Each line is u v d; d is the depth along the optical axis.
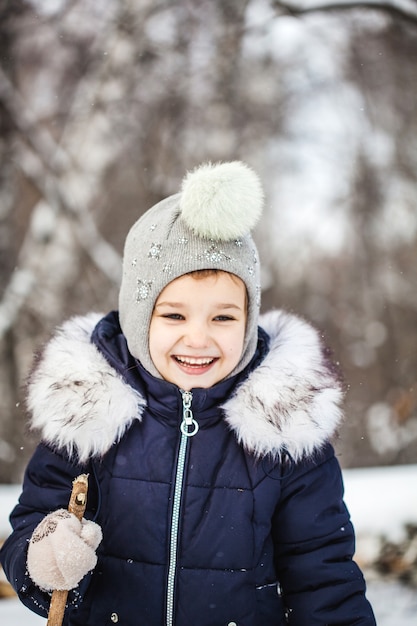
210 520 1.97
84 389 2.01
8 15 6.78
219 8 7.45
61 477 2.03
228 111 7.91
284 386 2.05
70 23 7.29
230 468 2.02
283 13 7.51
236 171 2.02
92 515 2.02
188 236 2.05
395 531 3.78
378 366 9.88
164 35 7.52
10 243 7.69
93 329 2.28
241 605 1.93
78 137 8.27
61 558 1.72
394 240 9.30
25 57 7.32
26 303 7.60
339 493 2.12
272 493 2.02
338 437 2.17
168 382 2.04
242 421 2.02
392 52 7.84
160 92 7.74
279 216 9.30
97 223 9.22
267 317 2.43
